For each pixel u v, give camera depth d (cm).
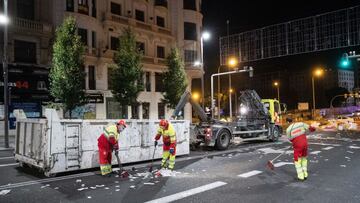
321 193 694
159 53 3700
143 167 1028
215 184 780
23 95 2520
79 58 2291
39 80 2634
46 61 2697
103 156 888
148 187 757
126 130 1065
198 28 4047
